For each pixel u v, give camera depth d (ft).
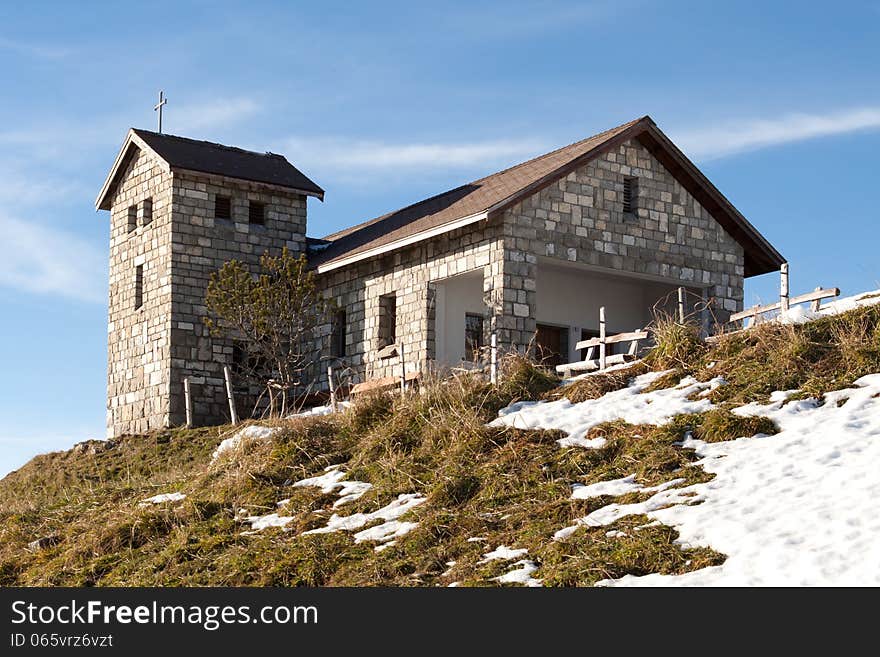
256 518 46.06
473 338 82.43
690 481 37.14
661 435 41.65
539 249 75.87
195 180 92.27
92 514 54.03
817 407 41.42
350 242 92.43
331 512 44.16
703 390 45.88
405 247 82.69
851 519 30.76
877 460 34.71
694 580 29.86
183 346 89.81
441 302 80.74
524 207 75.51
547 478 41.19
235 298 85.56
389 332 85.66
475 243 76.69
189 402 84.33
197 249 91.71
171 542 45.39
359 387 64.80
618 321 87.86
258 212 96.53
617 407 46.09
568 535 35.29
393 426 50.52
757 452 38.22
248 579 39.22
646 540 32.89
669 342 50.96
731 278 85.92
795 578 28.53
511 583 33.06
